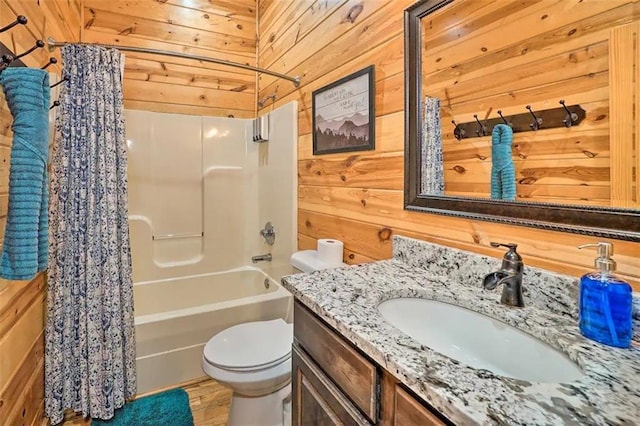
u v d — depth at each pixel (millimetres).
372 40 1533
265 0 2879
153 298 2611
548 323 787
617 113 755
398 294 1015
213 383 2061
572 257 838
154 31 2711
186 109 2838
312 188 2080
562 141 858
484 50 1049
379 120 1497
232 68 2988
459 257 1094
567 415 485
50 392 1666
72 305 1698
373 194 1538
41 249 1092
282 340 1659
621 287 684
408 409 647
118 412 1780
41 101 1070
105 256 1753
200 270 2838
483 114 1054
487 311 888
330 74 1869
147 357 1959
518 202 949
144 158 2639
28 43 1449
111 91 1798
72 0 2258
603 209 773
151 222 2672
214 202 2879
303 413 1050
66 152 1678
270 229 2654
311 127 2078
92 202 1721
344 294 974
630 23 732
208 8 2891
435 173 1218
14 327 1310
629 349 671
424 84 1253
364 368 762
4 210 1210
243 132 2977
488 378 581
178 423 1710
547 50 890
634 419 476
